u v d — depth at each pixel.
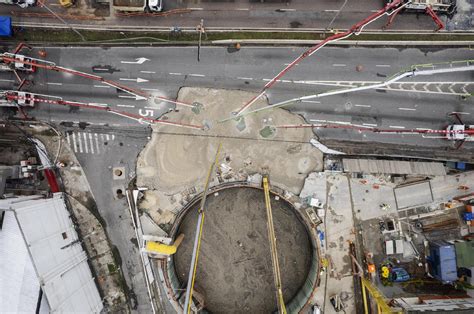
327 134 41.00
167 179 41.53
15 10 41.62
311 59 41.03
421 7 39.09
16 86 41.94
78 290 38.09
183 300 41.16
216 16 40.91
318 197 40.88
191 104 41.41
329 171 40.75
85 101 41.72
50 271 34.91
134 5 39.53
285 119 41.09
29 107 41.69
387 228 40.41
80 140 41.75
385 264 40.59
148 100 41.59
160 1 40.25
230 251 42.59
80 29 41.38
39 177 41.78
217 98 41.34
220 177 41.16
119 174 41.62
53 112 41.72
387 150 40.69
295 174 41.03
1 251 33.69
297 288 42.59
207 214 42.53
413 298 38.66
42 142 41.75
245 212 42.31
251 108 41.22
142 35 41.12
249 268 42.53
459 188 40.44
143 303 41.84
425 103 40.66
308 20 40.62
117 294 41.91
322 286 40.84
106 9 41.22
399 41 40.00
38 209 35.56
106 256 41.88
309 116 41.06
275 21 40.69
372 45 40.75
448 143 40.47
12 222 33.31
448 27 40.16
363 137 40.88
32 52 41.69
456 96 40.47
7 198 38.06
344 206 40.78
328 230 40.84
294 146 41.03
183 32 41.00
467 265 38.12
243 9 40.84
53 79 41.75
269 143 41.12
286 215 42.16
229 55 41.31
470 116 40.34
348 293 40.62
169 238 40.06
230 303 42.75
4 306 33.66
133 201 41.12
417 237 40.66
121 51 41.53
